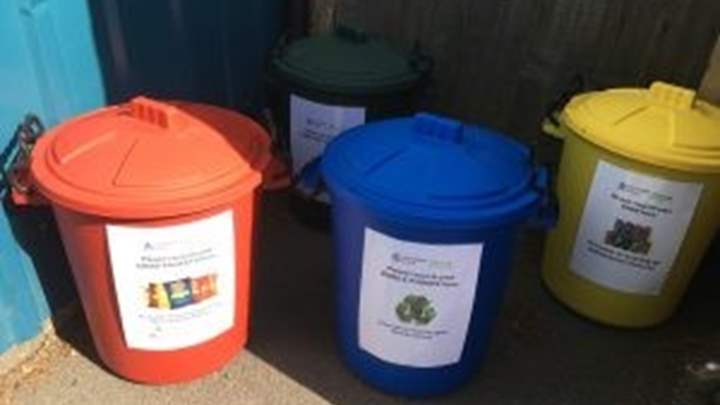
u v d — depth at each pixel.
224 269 1.70
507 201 1.54
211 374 1.91
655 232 1.95
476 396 1.92
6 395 1.82
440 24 2.64
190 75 2.35
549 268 2.30
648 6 2.30
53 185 1.49
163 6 2.11
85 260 1.62
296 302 2.20
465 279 1.63
